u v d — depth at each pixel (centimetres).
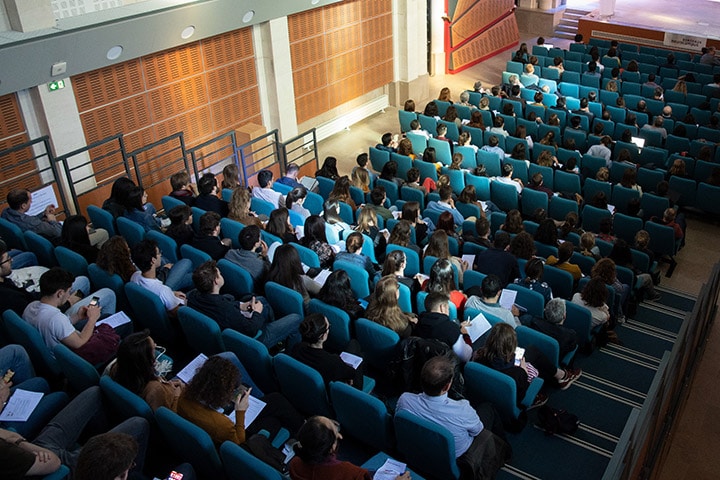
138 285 498
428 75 1543
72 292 514
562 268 641
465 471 388
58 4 781
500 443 402
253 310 491
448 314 486
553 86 1306
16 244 621
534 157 1026
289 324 500
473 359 460
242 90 1099
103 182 935
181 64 986
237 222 651
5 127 802
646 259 714
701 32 1617
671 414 516
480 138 1066
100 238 657
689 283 791
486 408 424
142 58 930
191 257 579
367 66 1324
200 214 678
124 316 495
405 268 644
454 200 912
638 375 566
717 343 667
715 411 579
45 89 815
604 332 604
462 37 1588
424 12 1371
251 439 374
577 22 1848
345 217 753
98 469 288
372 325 473
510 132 1129
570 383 539
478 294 554
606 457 458
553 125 1086
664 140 1061
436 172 943
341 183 760
